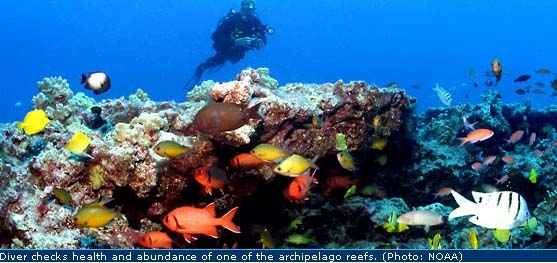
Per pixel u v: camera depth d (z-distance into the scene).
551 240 7.09
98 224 4.73
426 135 11.99
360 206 7.73
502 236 5.83
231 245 7.00
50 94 7.62
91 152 5.57
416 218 5.78
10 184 5.34
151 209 5.98
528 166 10.45
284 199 7.68
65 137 6.24
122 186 5.54
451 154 10.38
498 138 12.19
